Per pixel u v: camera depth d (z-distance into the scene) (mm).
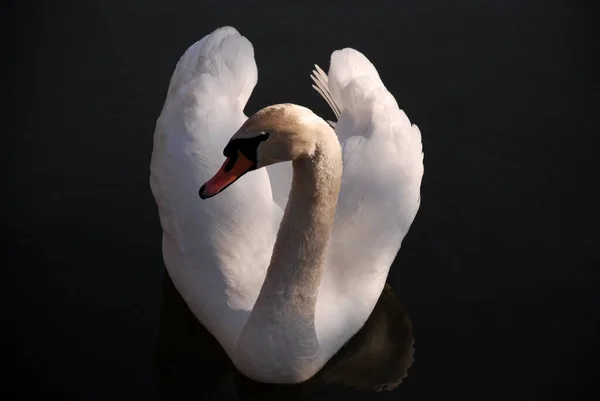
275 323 2469
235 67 2691
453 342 2674
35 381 2566
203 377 2609
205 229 2561
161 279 2746
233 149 2268
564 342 2668
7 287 2699
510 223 2863
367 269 2621
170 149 2631
